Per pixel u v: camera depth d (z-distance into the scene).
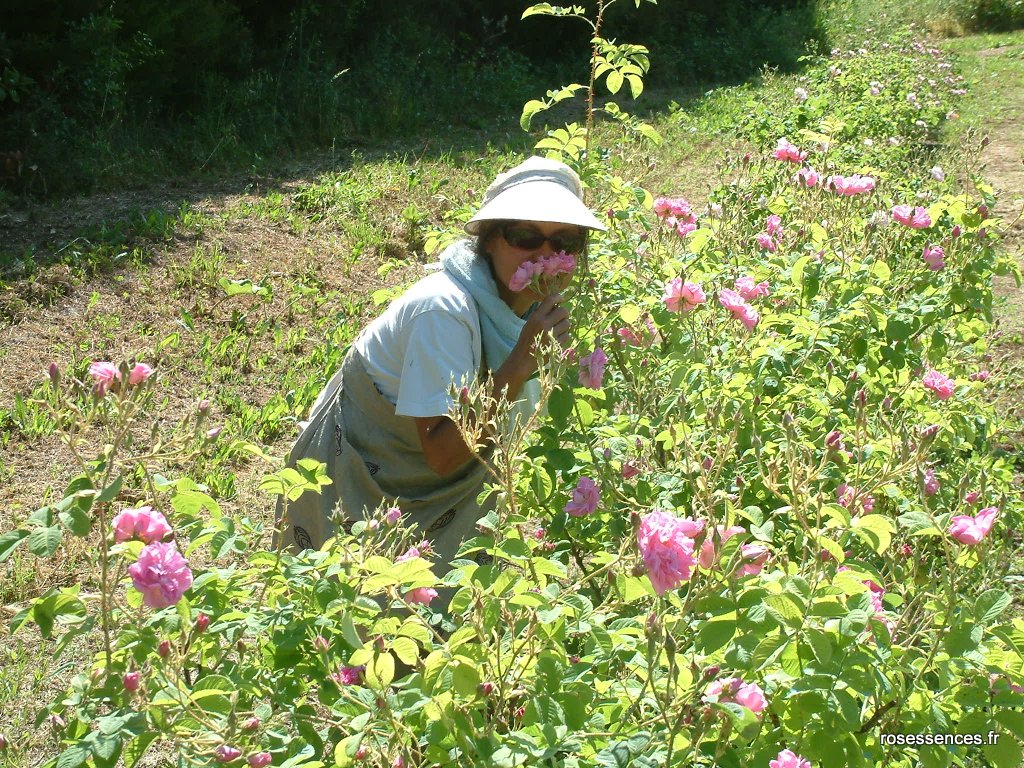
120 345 5.23
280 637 1.91
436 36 13.63
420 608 2.09
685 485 2.67
